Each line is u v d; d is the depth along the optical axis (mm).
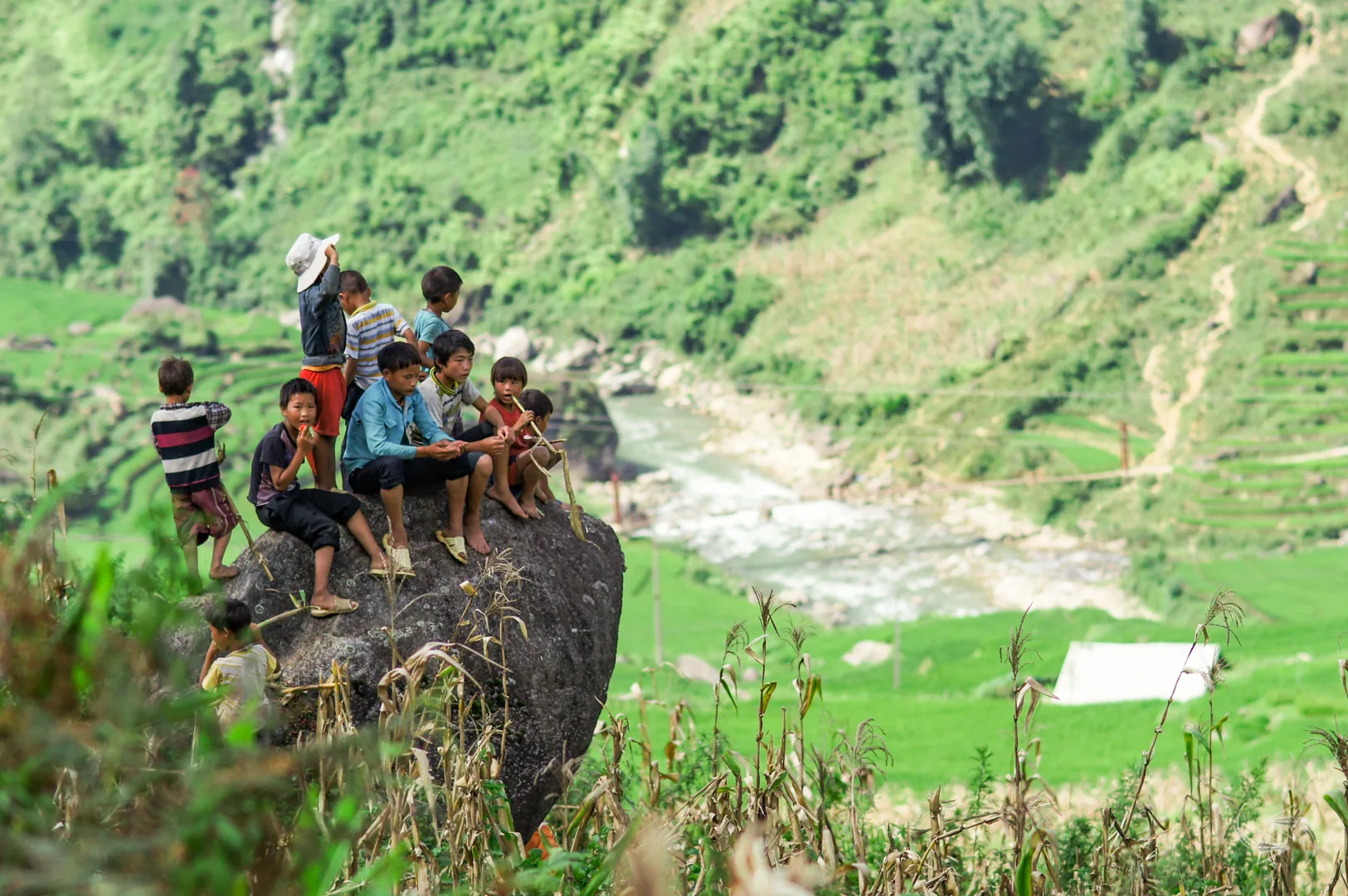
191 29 132625
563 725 7840
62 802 3291
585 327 102688
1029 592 58875
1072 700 32375
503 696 7555
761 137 110000
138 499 74000
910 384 84875
